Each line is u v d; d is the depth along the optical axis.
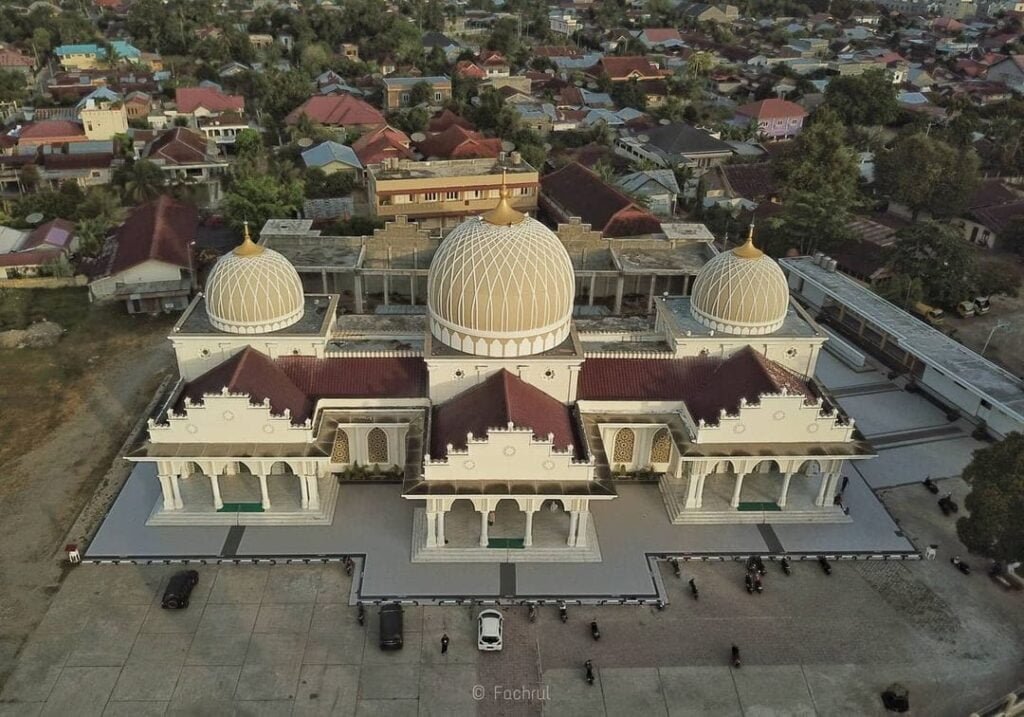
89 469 63.03
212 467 55.78
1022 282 102.94
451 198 107.88
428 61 195.50
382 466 62.41
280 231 90.31
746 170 128.38
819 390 62.38
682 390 60.59
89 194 113.88
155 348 81.56
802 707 45.06
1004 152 138.88
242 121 147.50
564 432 55.22
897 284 90.50
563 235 88.38
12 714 43.00
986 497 50.44
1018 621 51.31
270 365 59.16
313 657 47.00
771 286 60.47
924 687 46.47
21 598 50.53
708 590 52.88
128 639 47.78
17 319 85.88
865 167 138.12
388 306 84.56
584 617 50.50
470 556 54.44
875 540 57.69
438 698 44.78
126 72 179.00
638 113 163.25
